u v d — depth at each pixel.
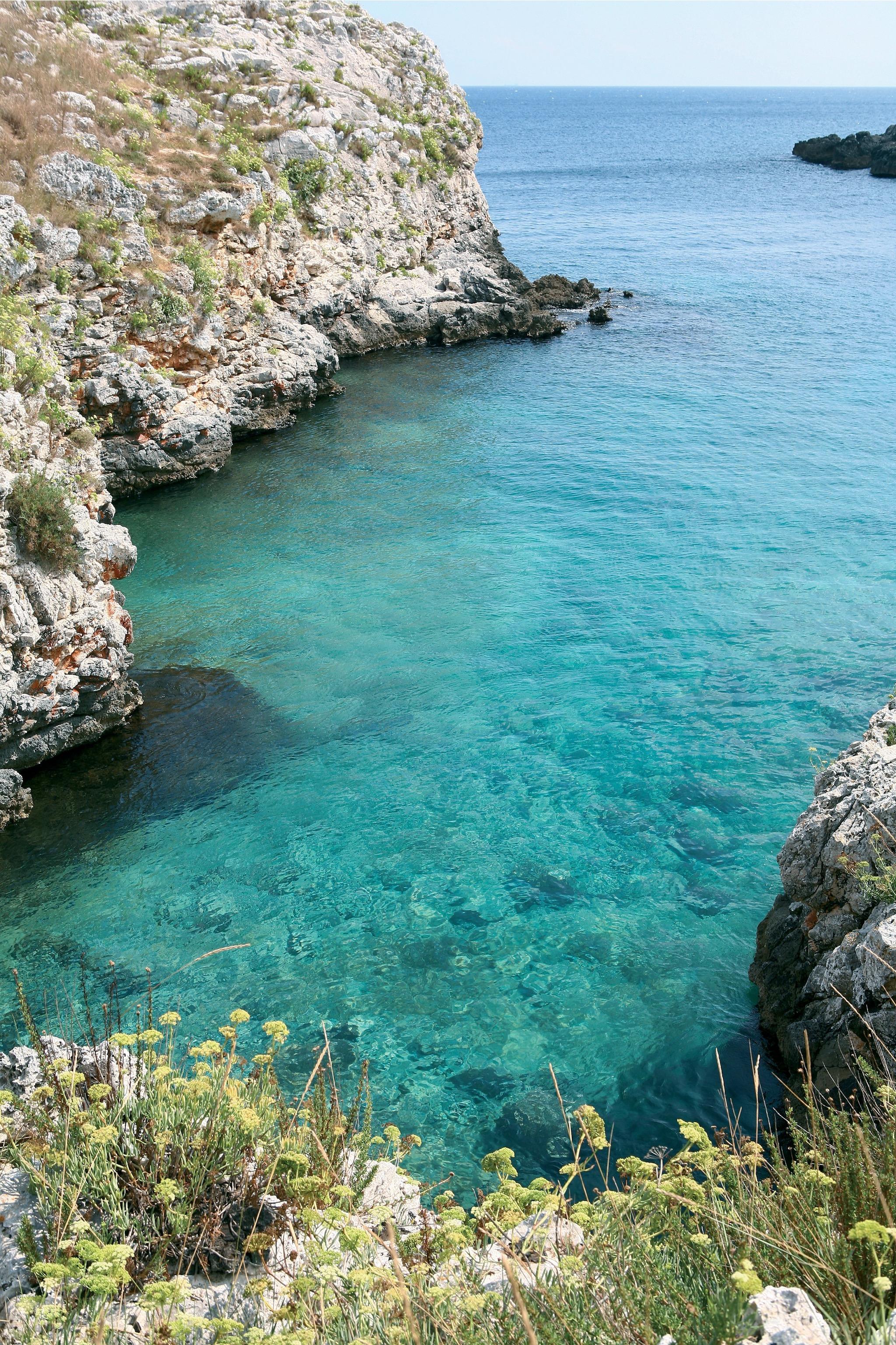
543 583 28.53
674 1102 13.05
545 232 87.94
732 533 31.72
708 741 21.16
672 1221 5.69
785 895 15.04
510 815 19.03
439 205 59.94
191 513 33.44
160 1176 6.50
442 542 31.36
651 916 16.48
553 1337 4.64
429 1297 5.20
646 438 40.59
